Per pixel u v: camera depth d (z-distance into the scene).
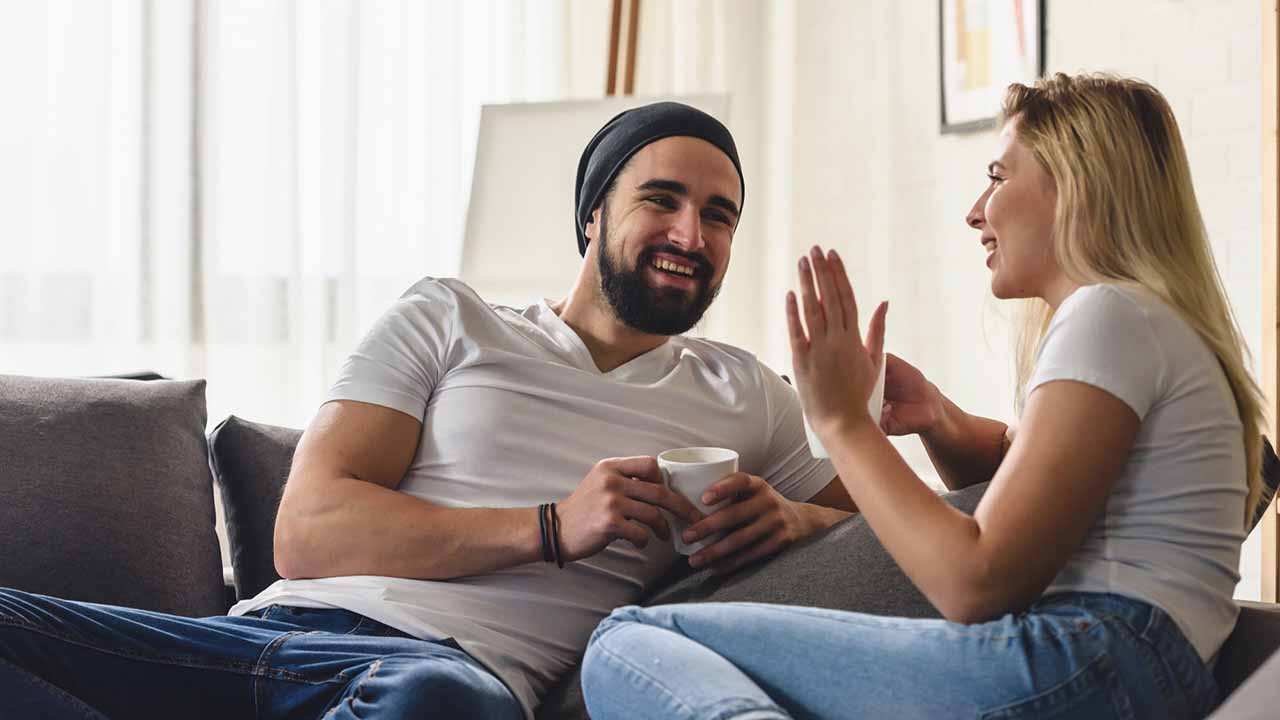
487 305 1.79
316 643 1.36
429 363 1.70
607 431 1.69
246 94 3.74
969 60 2.99
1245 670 1.18
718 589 1.49
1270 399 1.96
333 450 1.61
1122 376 1.07
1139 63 2.47
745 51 4.16
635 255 1.75
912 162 3.27
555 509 1.50
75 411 1.88
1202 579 1.10
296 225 3.78
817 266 1.18
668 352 1.84
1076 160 1.22
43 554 1.75
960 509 1.37
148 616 1.39
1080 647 1.03
